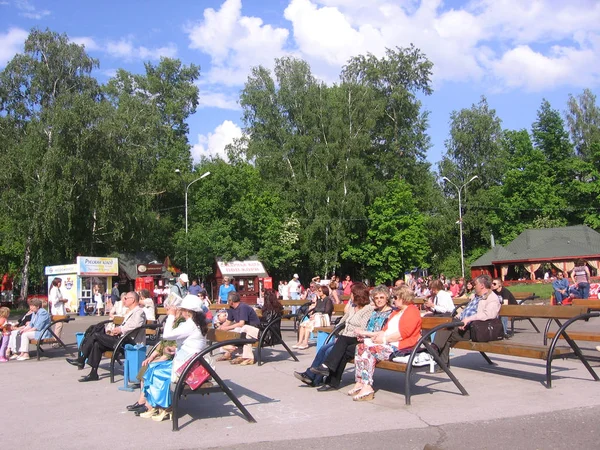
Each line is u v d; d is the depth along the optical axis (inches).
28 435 253.9
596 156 2396.7
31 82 1689.2
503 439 220.4
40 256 1676.9
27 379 405.7
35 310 530.9
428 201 2338.8
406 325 305.4
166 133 2171.5
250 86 2127.2
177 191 2135.8
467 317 337.1
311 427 250.7
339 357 324.5
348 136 1984.5
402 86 2223.2
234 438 238.2
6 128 1648.6
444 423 247.6
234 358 459.5
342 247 2022.6
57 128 1498.5
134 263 1774.1
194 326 273.6
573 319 308.2
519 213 2452.0
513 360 404.5
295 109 2081.7
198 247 1830.7
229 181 1984.5
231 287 948.6
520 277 2234.3
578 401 275.4
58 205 1487.5
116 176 1574.8
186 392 263.0
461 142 2474.2
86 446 233.9
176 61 2353.6
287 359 461.4
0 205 1515.7
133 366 356.5
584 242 2027.6
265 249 1972.2
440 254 2491.4
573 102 2647.6
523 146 2517.2
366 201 2050.9
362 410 278.1
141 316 399.9
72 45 1740.9
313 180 1952.5
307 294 1002.1
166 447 228.7
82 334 434.6
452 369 378.0
